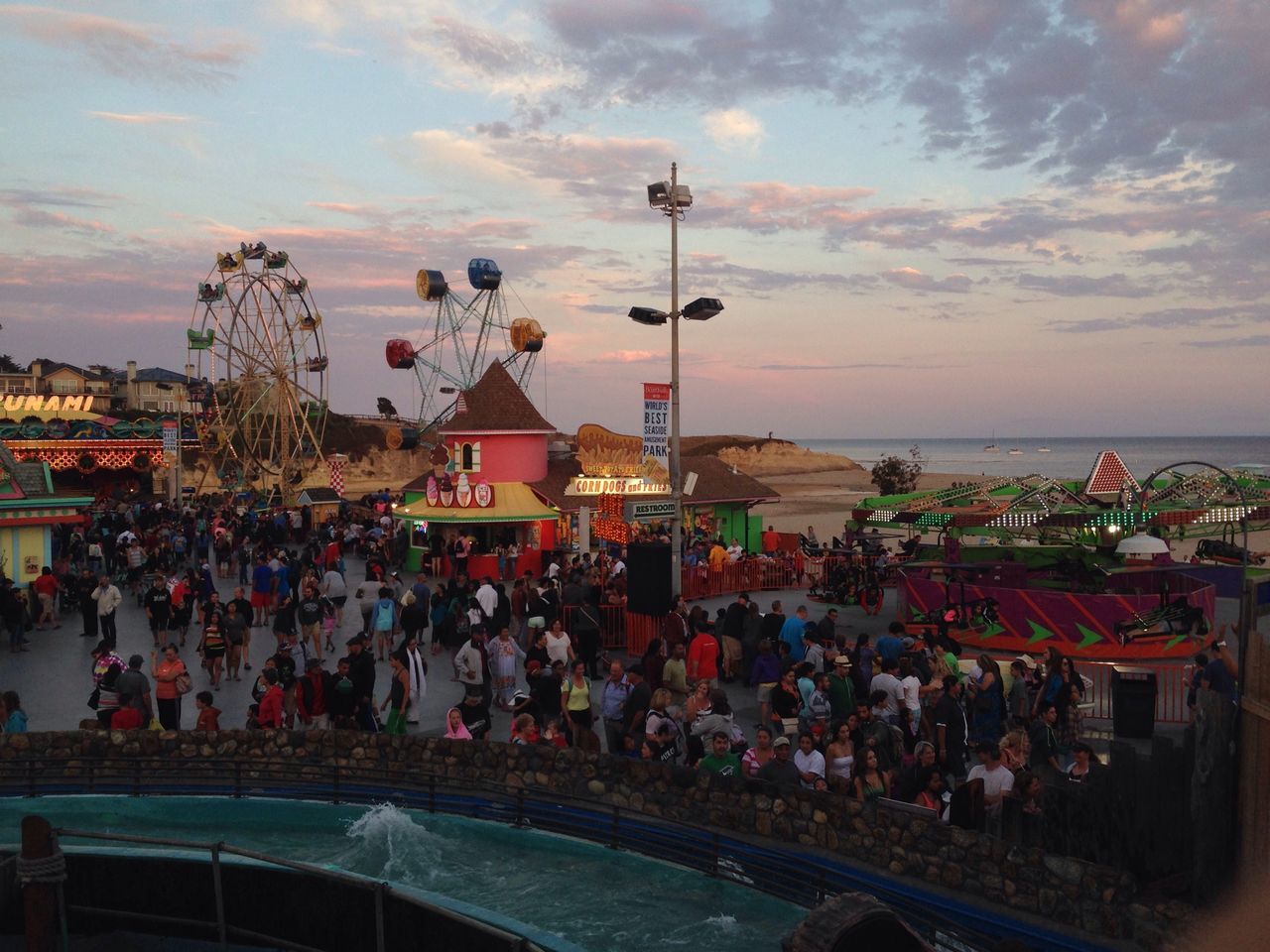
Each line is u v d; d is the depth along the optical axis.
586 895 12.27
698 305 24.02
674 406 24.55
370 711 17.08
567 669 17.69
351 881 8.77
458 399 43.59
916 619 26.52
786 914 11.77
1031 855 10.87
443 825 14.40
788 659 18.95
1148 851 11.39
